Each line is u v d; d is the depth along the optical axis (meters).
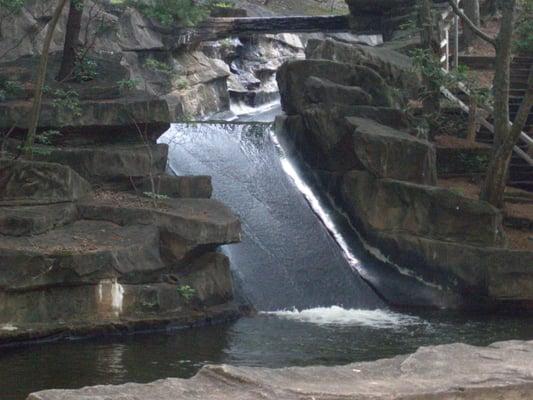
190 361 10.84
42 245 12.16
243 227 15.96
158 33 25.61
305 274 15.41
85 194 13.92
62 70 16.25
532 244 16.03
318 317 14.11
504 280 14.86
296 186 17.50
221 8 28.77
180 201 14.65
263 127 18.33
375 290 15.71
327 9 38.59
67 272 11.95
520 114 15.90
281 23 27.11
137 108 15.13
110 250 12.36
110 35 24.02
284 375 4.17
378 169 16.20
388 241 15.95
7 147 14.30
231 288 13.95
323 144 17.09
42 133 14.33
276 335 12.57
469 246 15.20
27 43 22.31
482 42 25.25
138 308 12.62
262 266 15.23
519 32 22.88
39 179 13.20
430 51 18.53
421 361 4.50
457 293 15.23
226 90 28.11
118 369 10.35
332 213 17.03
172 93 25.11
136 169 14.77
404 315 14.51
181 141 17.53
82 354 11.09
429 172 16.45
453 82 18.31
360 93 17.56
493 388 4.11
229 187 16.84
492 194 16.58
